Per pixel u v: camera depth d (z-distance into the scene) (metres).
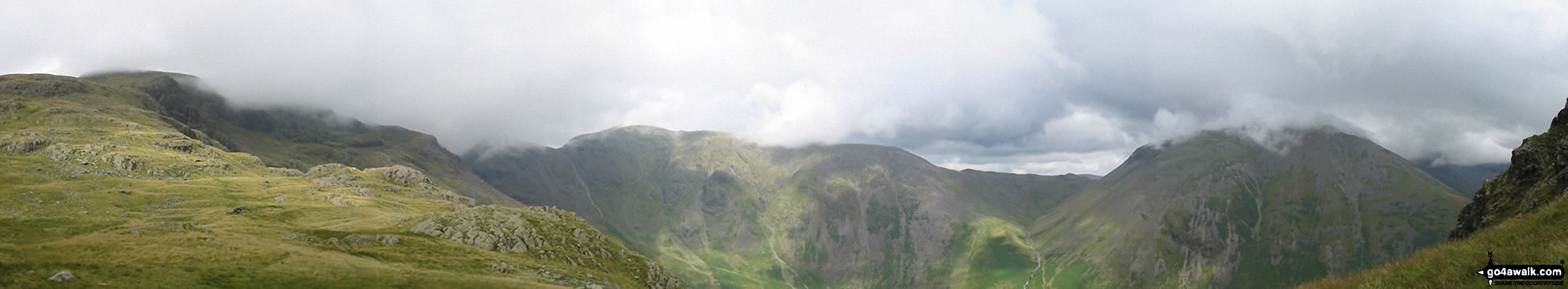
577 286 84.94
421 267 78.69
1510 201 118.06
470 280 70.75
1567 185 99.94
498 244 99.94
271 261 66.75
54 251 58.72
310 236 87.56
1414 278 36.19
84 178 180.25
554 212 139.50
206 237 72.81
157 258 61.56
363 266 70.75
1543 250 33.06
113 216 140.50
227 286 57.28
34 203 144.12
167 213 145.12
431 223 104.19
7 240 78.31
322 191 188.88
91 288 51.62
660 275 119.94
